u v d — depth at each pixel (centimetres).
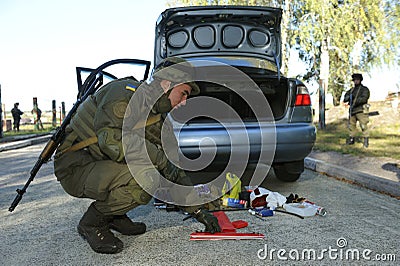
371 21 1786
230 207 398
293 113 438
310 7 1723
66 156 285
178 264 267
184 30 583
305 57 2306
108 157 281
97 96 280
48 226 355
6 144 1167
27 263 274
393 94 1728
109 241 289
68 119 286
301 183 516
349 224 343
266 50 593
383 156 680
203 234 313
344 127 1361
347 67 2108
